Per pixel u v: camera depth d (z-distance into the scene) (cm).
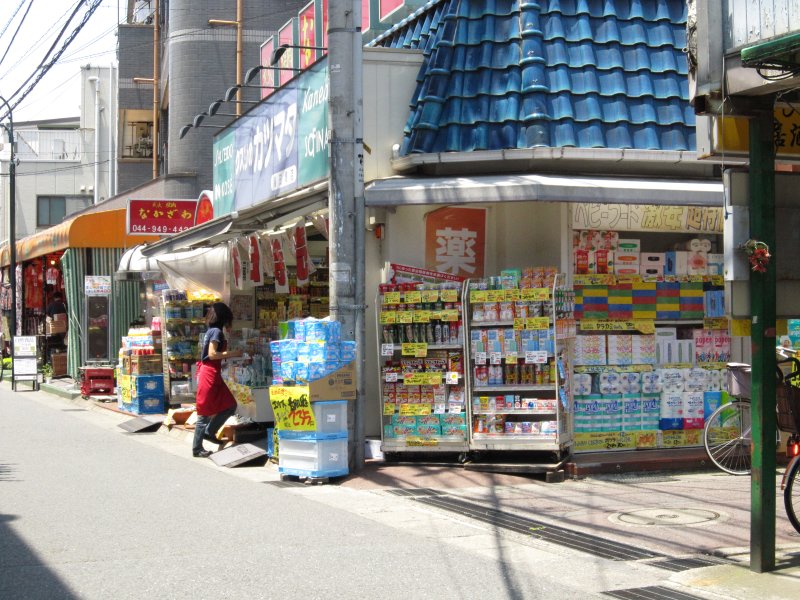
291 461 1091
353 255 1130
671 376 1205
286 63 1884
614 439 1183
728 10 695
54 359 2753
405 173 1253
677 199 1105
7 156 4188
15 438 1454
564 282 1129
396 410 1152
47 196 4128
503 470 1098
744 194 706
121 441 1439
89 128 4141
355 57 1130
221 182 1692
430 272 1185
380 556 734
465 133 1209
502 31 1252
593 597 636
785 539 805
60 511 895
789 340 1221
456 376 1122
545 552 762
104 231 2411
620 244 1203
